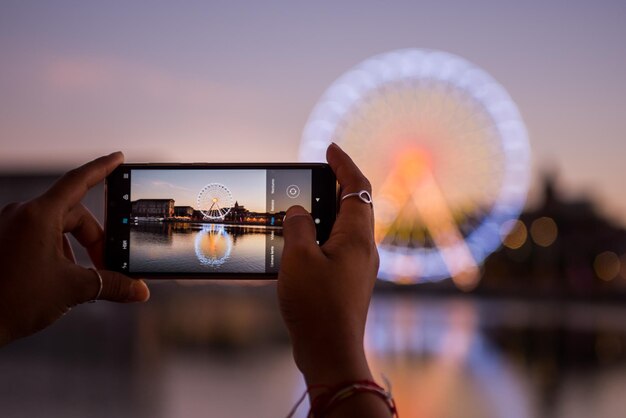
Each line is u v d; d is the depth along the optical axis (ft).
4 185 128.26
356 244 3.59
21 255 4.45
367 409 2.76
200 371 37.70
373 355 48.88
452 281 148.66
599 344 69.77
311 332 3.16
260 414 26.58
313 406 2.88
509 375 40.70
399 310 114.11
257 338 56.18
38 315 4.54
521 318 104.73
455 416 28.76
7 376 35.40
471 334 73.36
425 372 40.37
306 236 3.45
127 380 34.35
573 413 30.63
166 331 63.52
